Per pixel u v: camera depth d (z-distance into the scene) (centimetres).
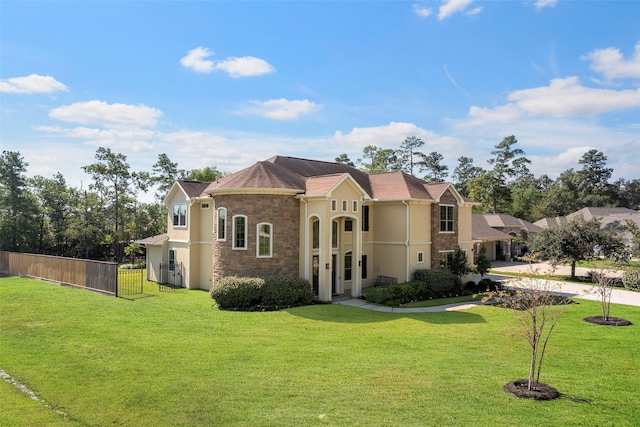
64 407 890
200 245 2697
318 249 2286
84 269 2544
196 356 1217
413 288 2269
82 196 4553
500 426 768
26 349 1298
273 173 2275
